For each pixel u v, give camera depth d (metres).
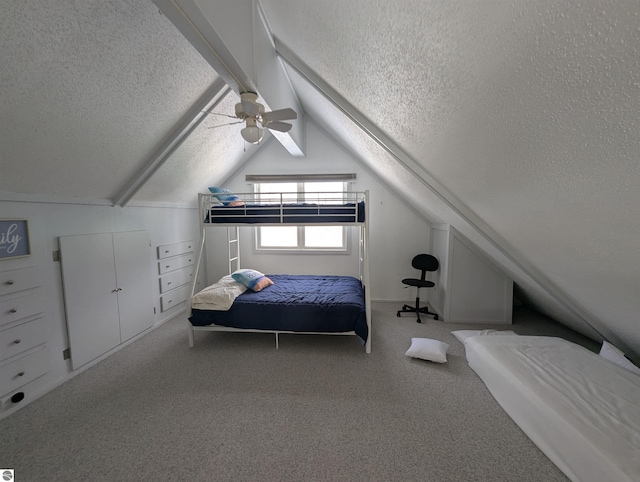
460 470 1.46
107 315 2.73
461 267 3.46
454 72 1.00
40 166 1.95
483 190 1.67
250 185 4.54
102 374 2.40
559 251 1.66
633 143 0.73
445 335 3.15
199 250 3.08
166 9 1.12
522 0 0.61
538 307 3.62
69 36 1.41
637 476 1.11
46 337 2.17
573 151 0.91
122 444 1.65
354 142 3.36
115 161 2.45
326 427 1.77
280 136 3.24
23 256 2.01
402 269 4.40
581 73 0.66
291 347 2.90
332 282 3.74
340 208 3.07
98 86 1.76
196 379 2.32
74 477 1.44
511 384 1.85
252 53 1.81
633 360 2.39
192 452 1.59
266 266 4.68
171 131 2.62
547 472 1.44
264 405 1.99
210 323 2.88
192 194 4.05
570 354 2.14
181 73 2.13
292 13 1.65
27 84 1.47
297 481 1.41
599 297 1.86
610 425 1.40
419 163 2.12
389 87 1.48
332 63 1.77
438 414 1.88
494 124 1.07
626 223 1.04
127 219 3.08
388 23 1.06
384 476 1.43
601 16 0.53
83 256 2.49
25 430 1.76
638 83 0.59
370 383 2.24
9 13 1.18
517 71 0.79
